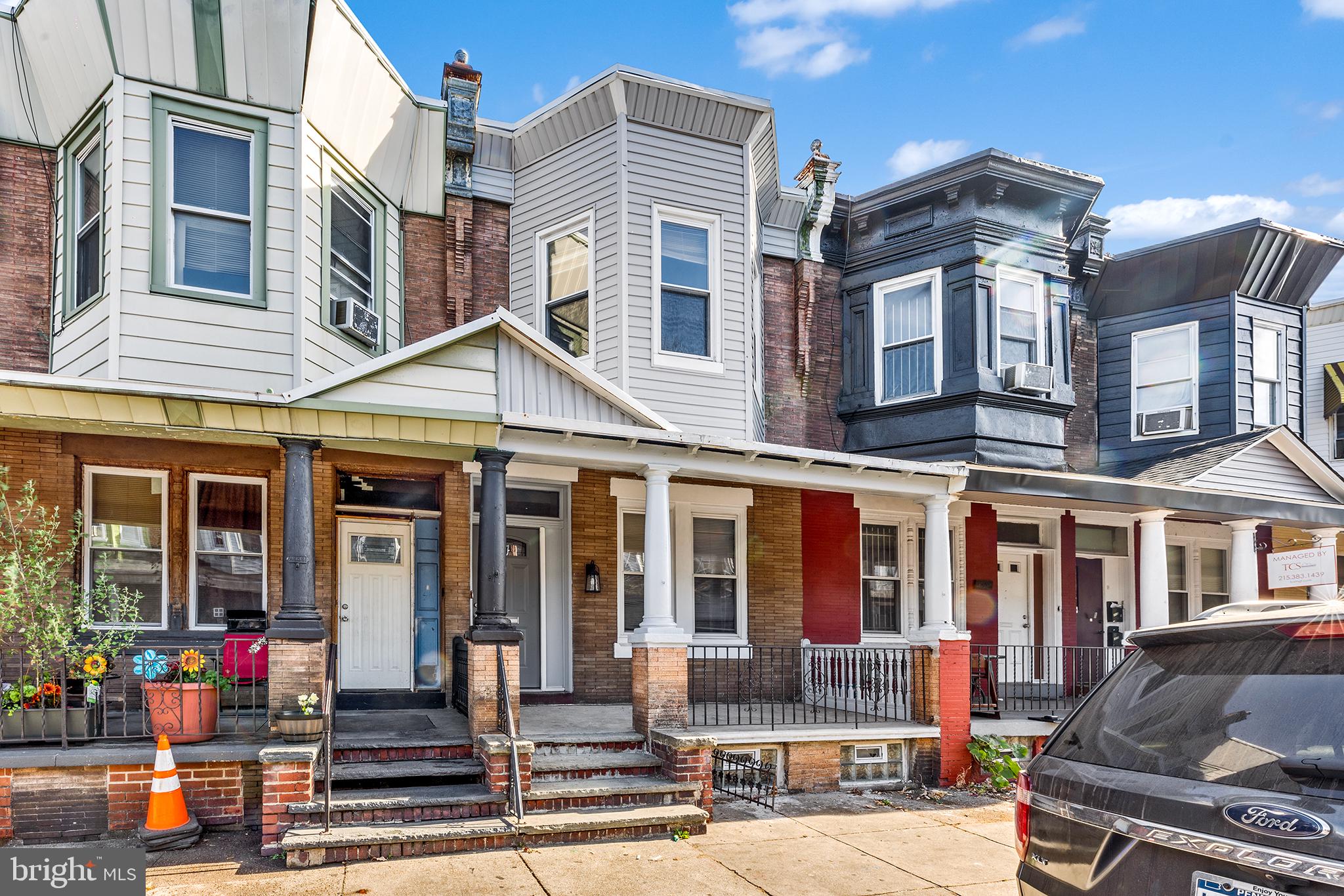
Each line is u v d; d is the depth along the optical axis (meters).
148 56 8.90
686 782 8.31
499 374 8.97
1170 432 15.29
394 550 10.49
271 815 7.08
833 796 9.73
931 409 13.46
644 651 9.12
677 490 12.08
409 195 11.51
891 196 14.02
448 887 6.43
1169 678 3.52
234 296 9.12
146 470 9.47
